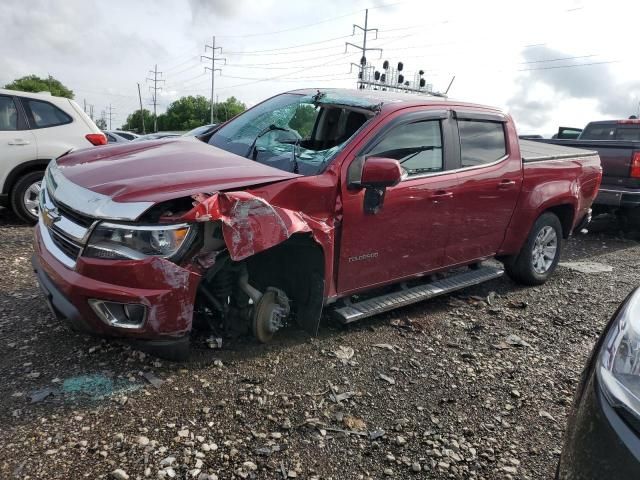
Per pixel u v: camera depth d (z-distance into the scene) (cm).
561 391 356
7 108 710
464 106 470
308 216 347
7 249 580
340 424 297
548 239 575
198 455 260
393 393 333
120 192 298
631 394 184
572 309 515
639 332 199
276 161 390
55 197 332
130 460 252
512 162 505
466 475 267
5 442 257
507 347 416
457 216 454
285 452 269
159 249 291
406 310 474
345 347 387
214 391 314
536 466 279
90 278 294
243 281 347
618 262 728
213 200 295
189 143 415
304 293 375
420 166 423
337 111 422
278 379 334
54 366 327
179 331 302
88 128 766
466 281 493
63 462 247
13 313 401
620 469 175
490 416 320
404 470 266
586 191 608
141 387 311
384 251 404
